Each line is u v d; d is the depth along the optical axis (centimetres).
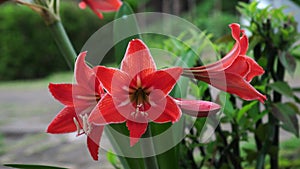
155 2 1092
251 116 124
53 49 982
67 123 89
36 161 291
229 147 125
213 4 1011
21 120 444
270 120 126
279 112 122
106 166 169
